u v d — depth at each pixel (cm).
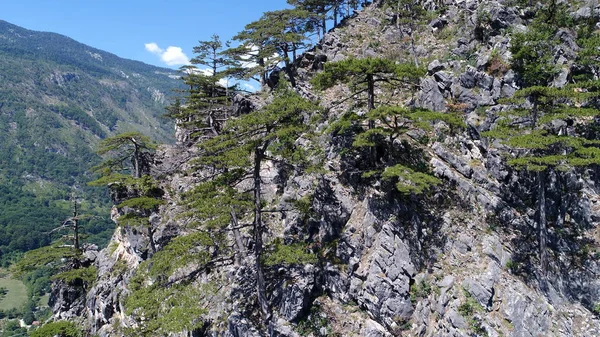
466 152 3000
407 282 2480
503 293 2375
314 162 3080
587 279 2519
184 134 4966
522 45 2986
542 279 2500
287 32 4959
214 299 2883
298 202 2850
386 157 2894
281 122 2591
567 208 2756
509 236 2656
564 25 3500
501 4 3919
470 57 3512
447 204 2738
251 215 3272
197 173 4106
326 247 2761
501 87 3131
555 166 2577
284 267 2752
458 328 2261
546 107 2625
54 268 4831
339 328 2489
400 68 2597
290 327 2534
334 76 2734
